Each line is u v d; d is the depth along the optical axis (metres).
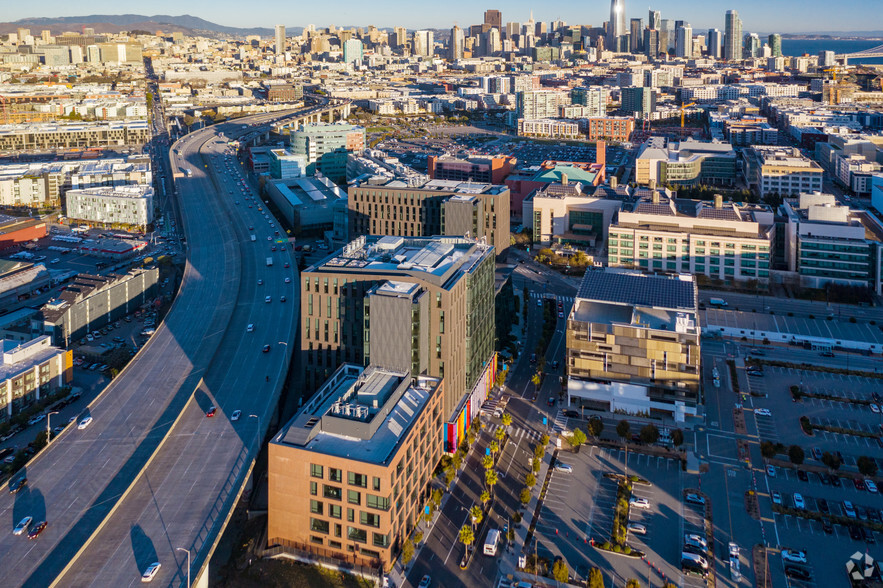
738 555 196.38
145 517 188.62
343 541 190.62
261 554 196.62
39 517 190.38
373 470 182.75
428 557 197.75
